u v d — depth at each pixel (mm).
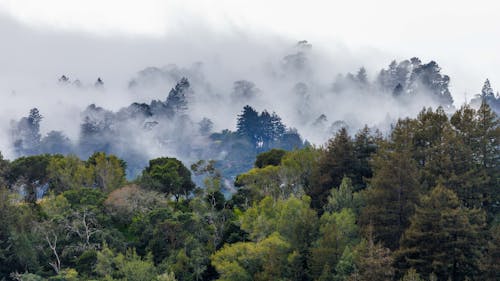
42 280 108750
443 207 98250
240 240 120562
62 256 118000
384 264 86938
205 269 114000
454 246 94875
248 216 115750
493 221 107250
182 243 120125
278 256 103250
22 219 122625
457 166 113875
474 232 95250
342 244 102000
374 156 123000
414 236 96875
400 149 119750
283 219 111188
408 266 96062
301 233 107062
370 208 106875
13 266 115750
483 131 118500
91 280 106125
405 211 105875
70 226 122062
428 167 116500
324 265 98125
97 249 119188
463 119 121562
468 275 95000
